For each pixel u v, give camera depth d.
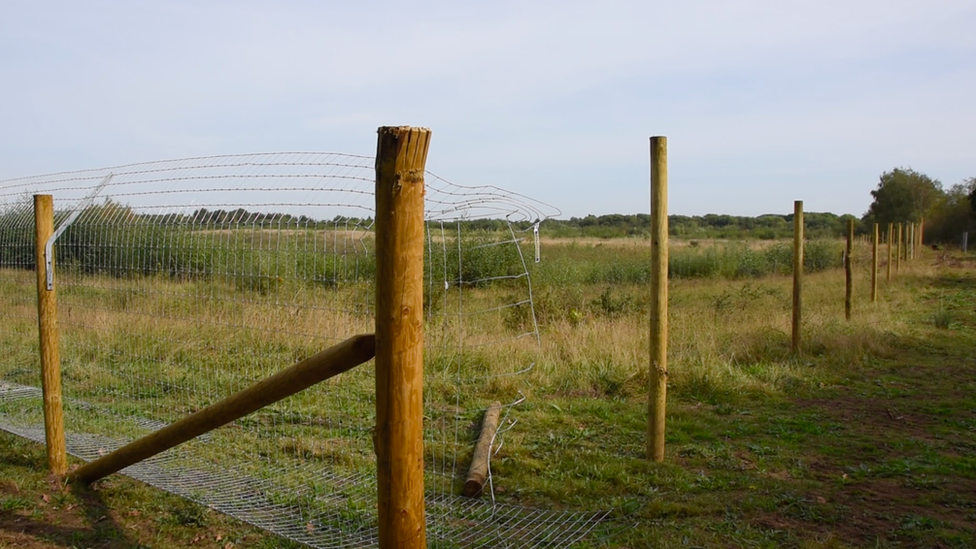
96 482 4.65
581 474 4.98
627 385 7.46
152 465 4.80
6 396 6.39
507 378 7.34
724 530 4.01
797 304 8.94
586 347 8.70
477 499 4.53
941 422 6.31
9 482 4.59
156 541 3.84
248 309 4.20
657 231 5.07
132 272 4.89
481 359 7.90
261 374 4.20
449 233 4.81
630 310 11.73
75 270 5.35
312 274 3.90
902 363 8.87
